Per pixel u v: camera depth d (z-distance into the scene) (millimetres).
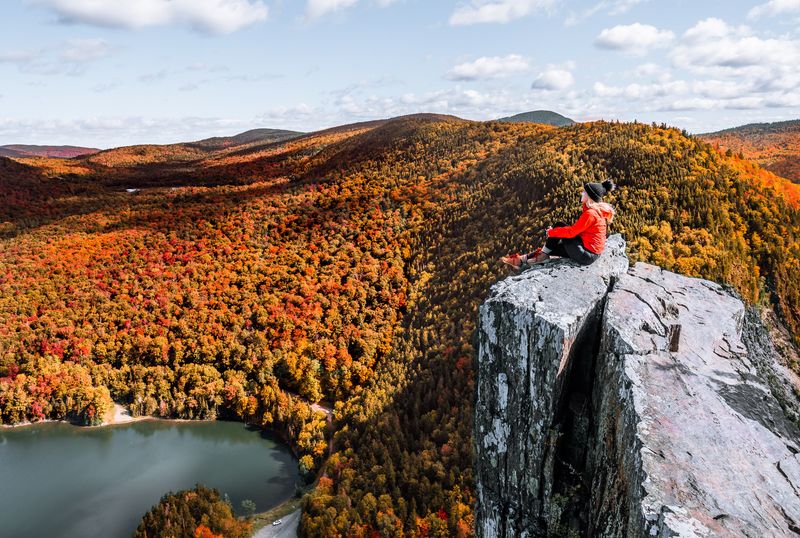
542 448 8766
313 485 61250
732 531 5508
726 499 5887
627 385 7539
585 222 9945
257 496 60781
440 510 50562
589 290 9445
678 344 8461
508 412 9219
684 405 7141
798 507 5840
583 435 8898
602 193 10070
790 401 10672
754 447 6617
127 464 67312
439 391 67812
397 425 63219
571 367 8812
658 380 7559
